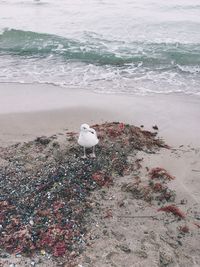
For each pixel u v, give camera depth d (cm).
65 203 938
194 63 1795
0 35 2161
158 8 2628
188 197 969
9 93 1588
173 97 1507
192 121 1339
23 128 1327
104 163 1072
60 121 1367
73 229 871
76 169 1045
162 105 1448
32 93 1582
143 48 1967
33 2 2842
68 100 1514
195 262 803
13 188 993
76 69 1798
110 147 1135
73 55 1938
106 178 1021
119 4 2742
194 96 1509
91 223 889
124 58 1870
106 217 905
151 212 923
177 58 1844
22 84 1664
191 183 1019
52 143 1162
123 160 1091
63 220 892
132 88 1596
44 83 1667
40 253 818
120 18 2439
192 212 927
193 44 1994
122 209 930
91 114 1405
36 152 1135
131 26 2295
